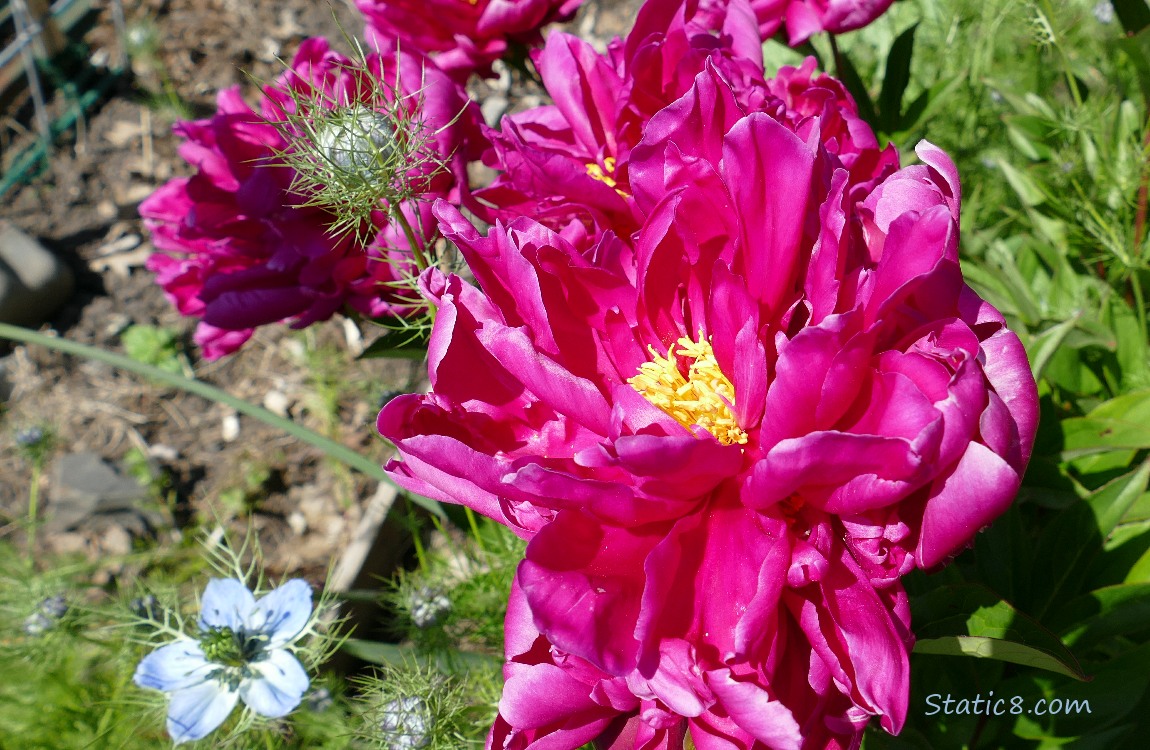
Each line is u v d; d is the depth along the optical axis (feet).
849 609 0.39
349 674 1.10
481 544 0.85
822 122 0.52
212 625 0.72
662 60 0.53
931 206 0.41
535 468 0.38
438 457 0.41
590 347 0.47
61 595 0.90
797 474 0.37
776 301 0.44
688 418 0.47
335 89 0.64
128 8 1.85
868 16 0.65
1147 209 0.88
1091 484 0.73
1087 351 0.84
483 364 0.47
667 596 0.40
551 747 0.43
